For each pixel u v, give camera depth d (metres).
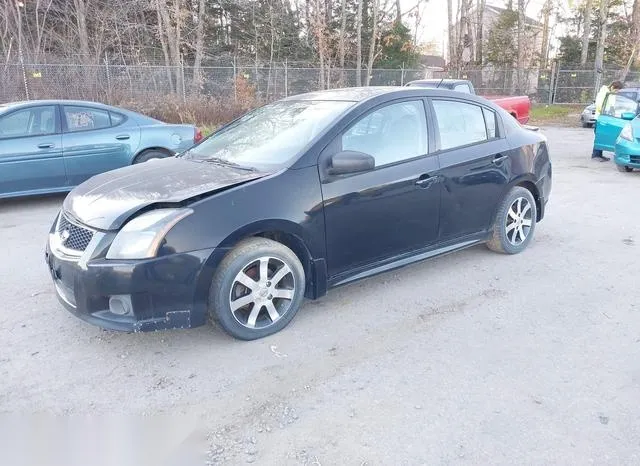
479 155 4.71
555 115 25.19
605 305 4.16
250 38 31.42
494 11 44.97
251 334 3.59
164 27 24.70
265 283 3.59
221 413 2.85
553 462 2.45
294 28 31.25
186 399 2.98
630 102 11.20
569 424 2.71
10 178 6.97
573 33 38.06
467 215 4.73
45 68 16.09
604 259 5.22
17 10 21.56
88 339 3.66
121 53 23.83
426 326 3.83
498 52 36.69
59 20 24.38
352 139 3.96
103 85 16.94
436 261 5.17
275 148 3.95
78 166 7.44
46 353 3.48
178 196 3.34
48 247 3.72
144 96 17.20
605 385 3.06
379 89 4.48
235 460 2.50
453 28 32.66
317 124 3.98
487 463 2.45
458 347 3.52
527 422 2.73
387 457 2.49
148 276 3.15
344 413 2.83
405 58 31.27
